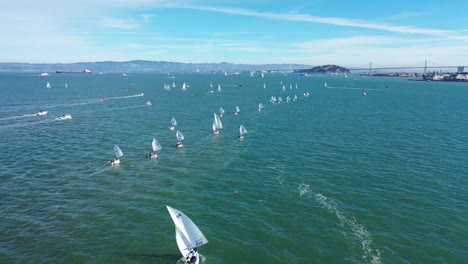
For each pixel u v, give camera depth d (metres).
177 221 34.09
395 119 113.81
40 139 82.44
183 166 63.44
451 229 40.25
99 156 68.88
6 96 172.75
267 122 108.06
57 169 61.03
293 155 70.06
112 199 48.88
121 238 38.78
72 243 37.69
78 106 140.38
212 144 79.56
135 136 86.94
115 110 131.25
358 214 44.09
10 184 53.88
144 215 44.12
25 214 44.16
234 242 38.03
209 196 50.09
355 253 35.94
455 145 76.94
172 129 95.69
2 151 71.69
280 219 43.06
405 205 46.47
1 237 38.66
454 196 49.06
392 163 64.12
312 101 169.00
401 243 37.59
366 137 85.94
